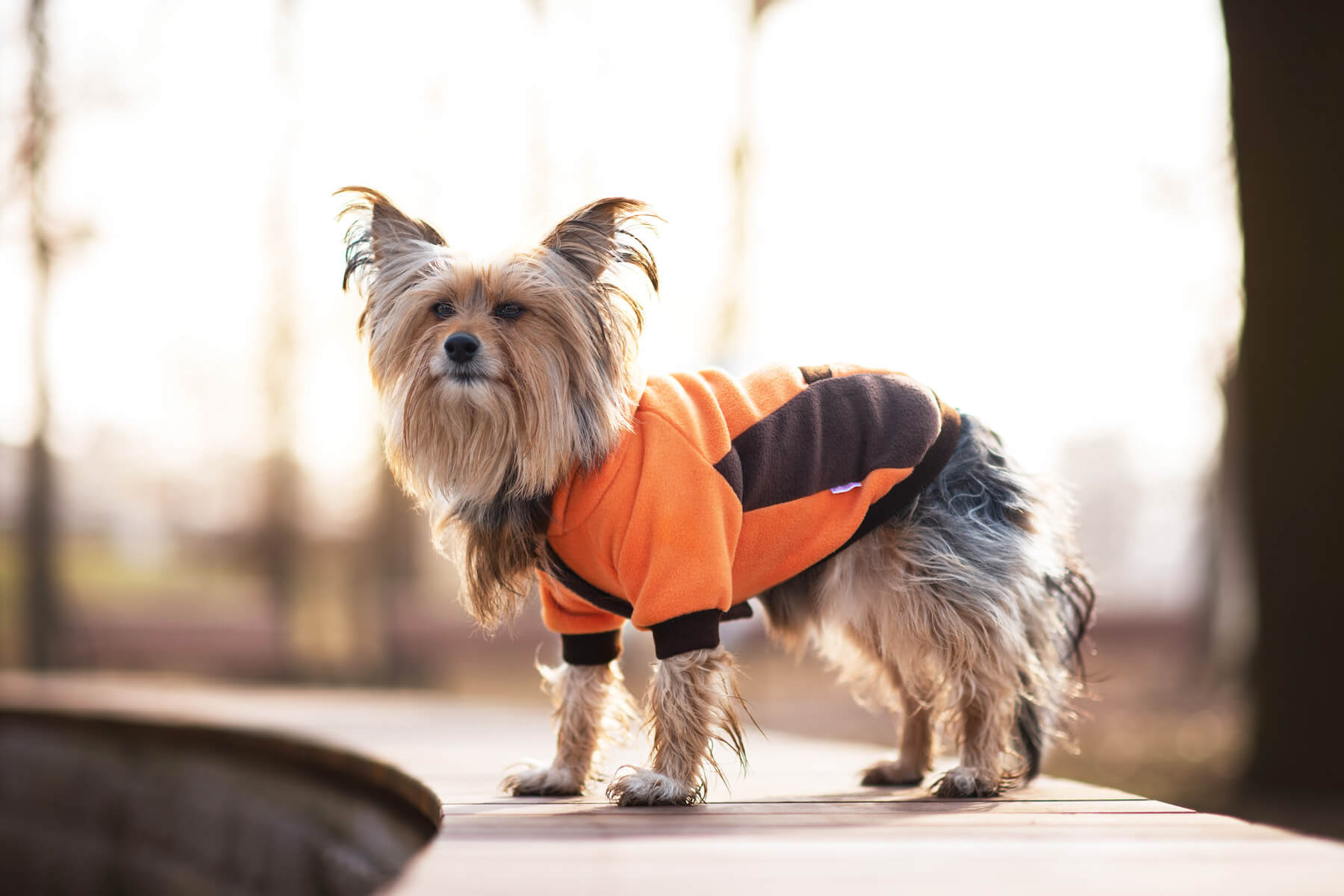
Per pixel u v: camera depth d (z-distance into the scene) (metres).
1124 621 19.89
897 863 2.48
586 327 3.37
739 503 3.21
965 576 3.41
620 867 2.44
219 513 21.20
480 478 3.37
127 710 7.24
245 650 16.77
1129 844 2.68
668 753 3.23
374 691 13.75
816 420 3.40
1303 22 7.55
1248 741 7.71
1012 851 2.60
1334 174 7.45
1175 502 22.09
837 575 3.50
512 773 3.71
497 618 3.53
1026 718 3.68
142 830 6.87
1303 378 7.46
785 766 4.47
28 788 7.83
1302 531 7.43
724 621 3.54
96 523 20.98
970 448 3.61
